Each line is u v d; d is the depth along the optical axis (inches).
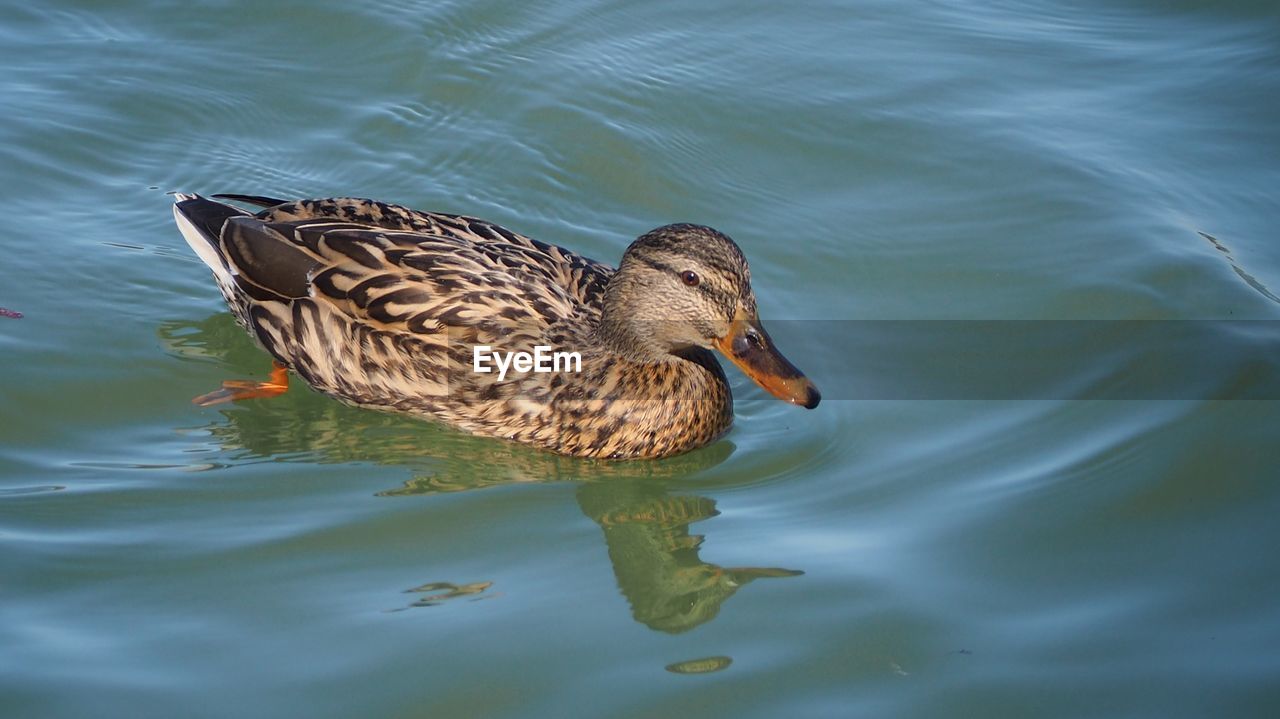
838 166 442.0
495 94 462.6
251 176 424.5
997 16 514.9
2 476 321.1
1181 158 440.8
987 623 279.6
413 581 293.0
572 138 448.1
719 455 346.3
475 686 262.2
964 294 395.9
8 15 478.0
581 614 283.3
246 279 362.6
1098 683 263.4
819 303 394.9
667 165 440.8
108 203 412.5
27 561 292.4
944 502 319.3
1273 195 424.2
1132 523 309.3
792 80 474.6
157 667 264.5
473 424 347.3
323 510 315.9
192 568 293.7
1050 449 335.0
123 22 481.7
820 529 313.1
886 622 279.9
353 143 442.0
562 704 258.5
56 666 263.0
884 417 351.6
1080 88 472.7
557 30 492.1
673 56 483.5
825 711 257.3
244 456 335.3
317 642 272.5
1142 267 398.3
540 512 320.8
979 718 256.2
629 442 341.4
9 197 408.5
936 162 442.0
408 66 471.8
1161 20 508.4
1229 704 257.8
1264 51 484.7
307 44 479.2
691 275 323.6
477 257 353.4
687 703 258.8
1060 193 427.2
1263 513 310.5
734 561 301.7
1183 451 329.7
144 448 336.2
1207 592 287.4
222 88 456.4
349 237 354.6
